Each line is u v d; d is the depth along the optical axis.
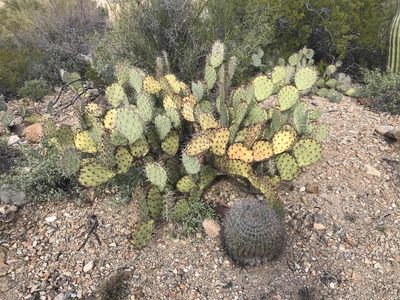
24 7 3.81
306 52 2.43
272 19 2.51
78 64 2.60
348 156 1.81
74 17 3.14
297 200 1.61
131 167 1.59
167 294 1.33
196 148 1.41
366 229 1.53
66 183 1.67
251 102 1.64
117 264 1.40
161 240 1.46
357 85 2.54
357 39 2.58
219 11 2.43
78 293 1.33
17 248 1.46
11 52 2.60
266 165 1.55
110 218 1.54
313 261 1.43
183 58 2.29
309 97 2.29
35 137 1.95
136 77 1.71
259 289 1.34
